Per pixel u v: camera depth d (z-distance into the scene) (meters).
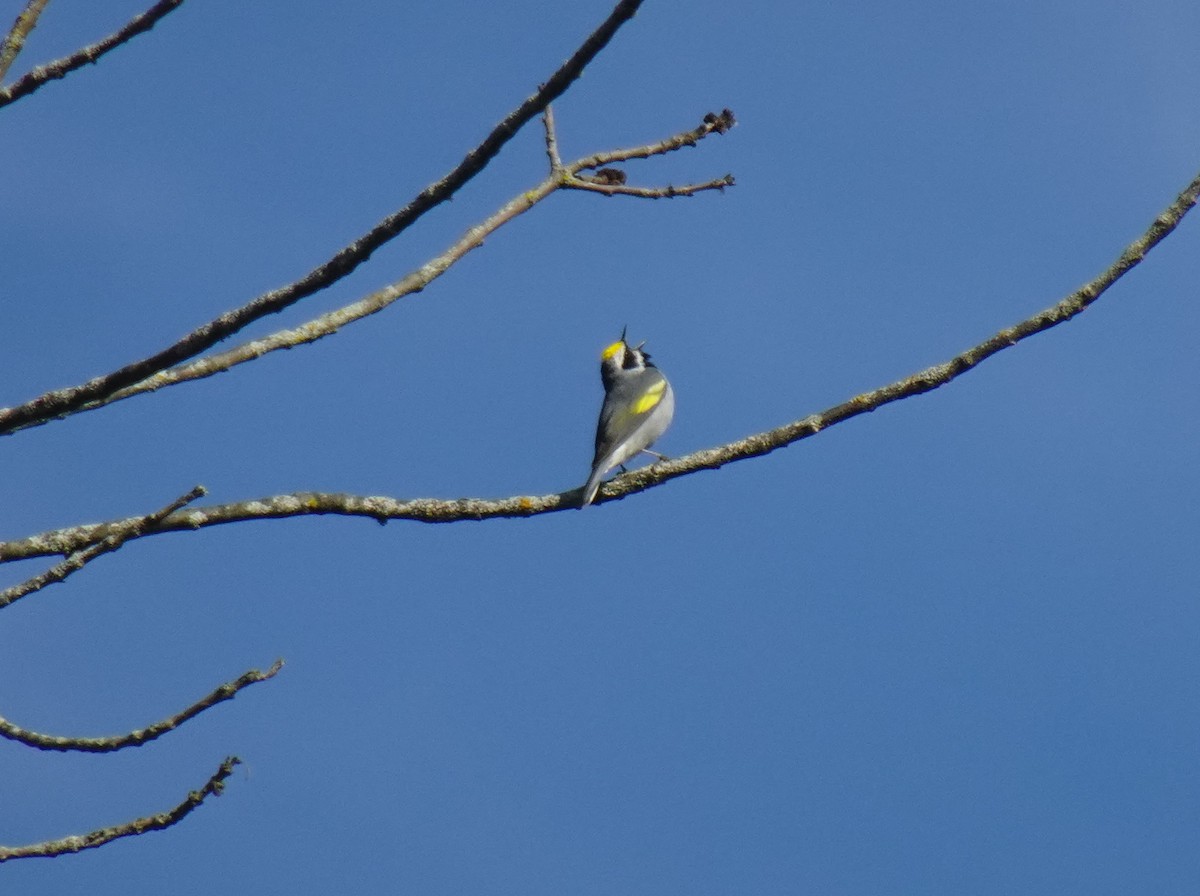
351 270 8.84
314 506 11.59
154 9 9.45
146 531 10.05
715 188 11.50
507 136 8.55
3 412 8.91
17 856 10.20
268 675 10.49
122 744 10.34
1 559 9.95
